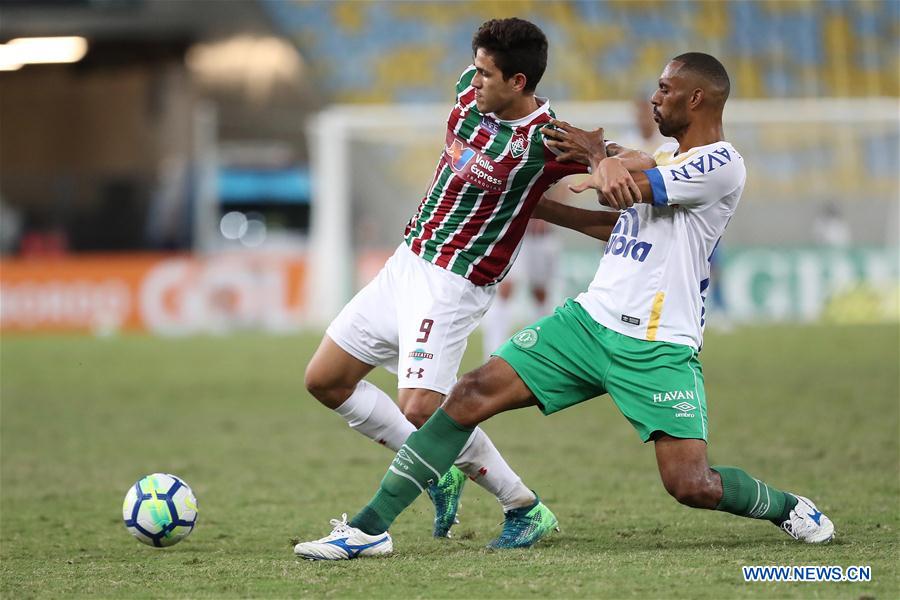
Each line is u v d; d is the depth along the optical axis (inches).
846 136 3351.4
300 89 4084.6
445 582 571.2
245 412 1519.4
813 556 623.2
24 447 1243.8
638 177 629.9
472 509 843.4
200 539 750.5
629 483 959.0
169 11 4079.7
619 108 3031.5
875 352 2073.1
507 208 708.0
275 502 901.2
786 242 3304.6
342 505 881.5
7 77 4104.3
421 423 703.1
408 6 4151.1
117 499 938.7
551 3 4077.3
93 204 3535.9
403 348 714.2
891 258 2913.4
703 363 1962.4
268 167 3858.3
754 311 2938.0
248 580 591.8
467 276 716.0
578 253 2901.1
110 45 4116.6
